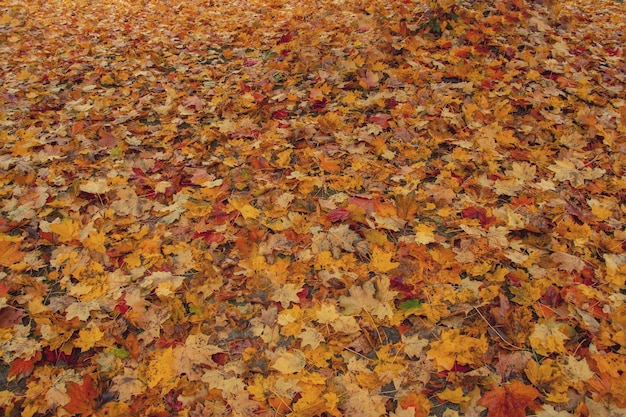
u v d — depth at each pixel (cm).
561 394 177
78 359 206
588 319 205
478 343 196
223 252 260
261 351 205
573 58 439
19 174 334
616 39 516
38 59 563
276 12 689
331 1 698
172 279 238
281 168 322
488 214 269
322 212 277
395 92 395
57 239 271
